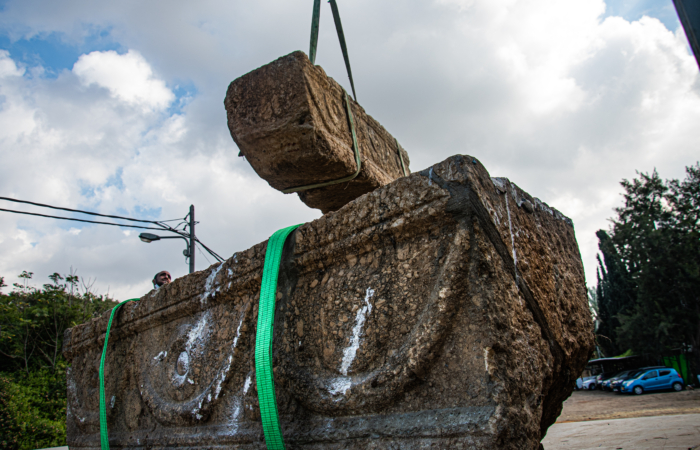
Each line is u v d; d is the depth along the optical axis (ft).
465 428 3.27
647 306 74.13
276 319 5.01
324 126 5.59
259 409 4.81
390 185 4.20
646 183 76.23
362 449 3.79
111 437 7.52
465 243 3.65
